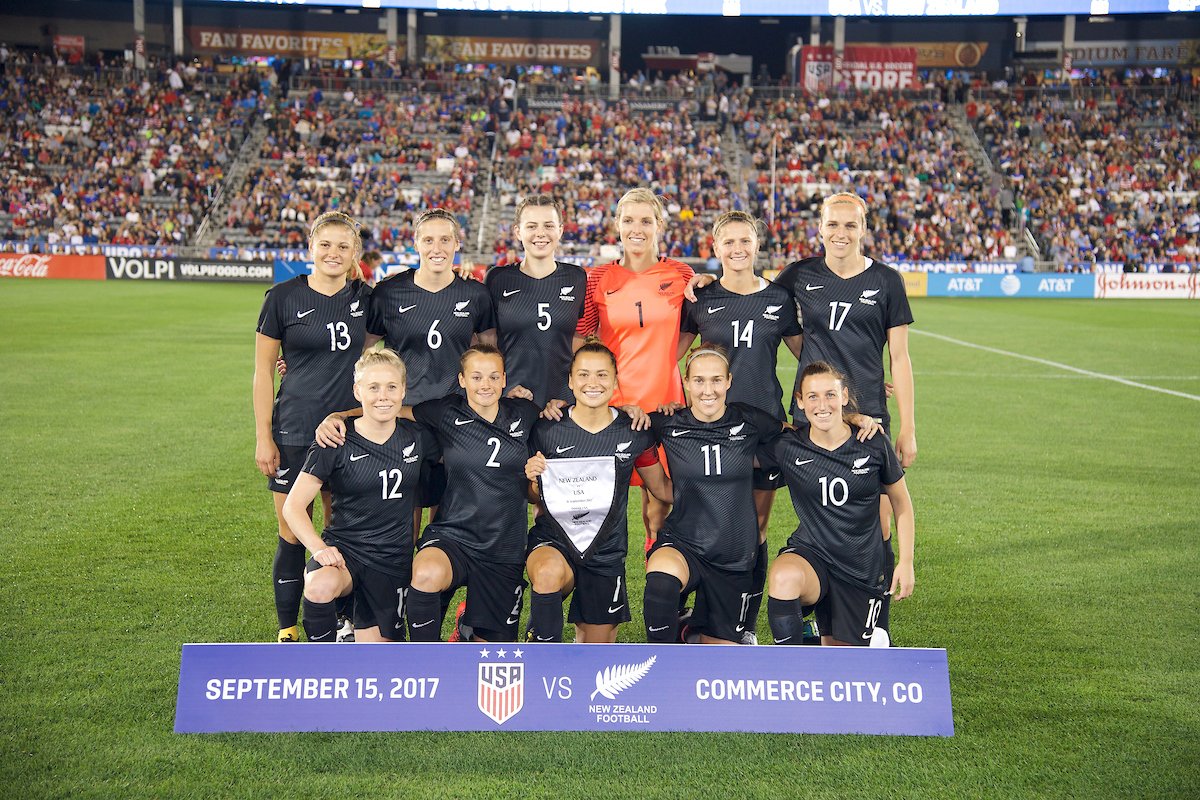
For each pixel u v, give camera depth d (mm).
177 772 3102
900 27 38781
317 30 37688
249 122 32844
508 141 32844
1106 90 35812
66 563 5113
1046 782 3117
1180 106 34906
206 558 5242
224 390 10445
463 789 3027
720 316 4645
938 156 33344
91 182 30344
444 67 37438
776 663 3443
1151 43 37812
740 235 4512
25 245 28234
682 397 5059
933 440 8727
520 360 4785
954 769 3188
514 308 4738
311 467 3881
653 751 3273
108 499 6316
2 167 30391
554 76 36969
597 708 3412
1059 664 4043
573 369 4008
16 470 6992
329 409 4426
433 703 3406
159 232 28828
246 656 3398
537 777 3104
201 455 7547
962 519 6242
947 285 28766
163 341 14398
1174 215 31547
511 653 3426
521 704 3410
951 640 4297
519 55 38781
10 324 15906
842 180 32125
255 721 3369
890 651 3453
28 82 32969
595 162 32344
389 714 3395
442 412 4062
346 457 3898
